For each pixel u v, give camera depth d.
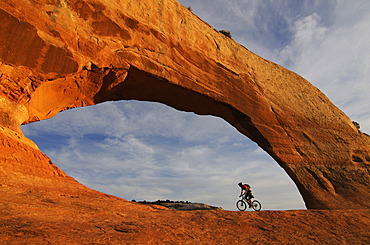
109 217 6.43
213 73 20.36
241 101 20.89
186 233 5.84
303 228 6.86
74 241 4.56
